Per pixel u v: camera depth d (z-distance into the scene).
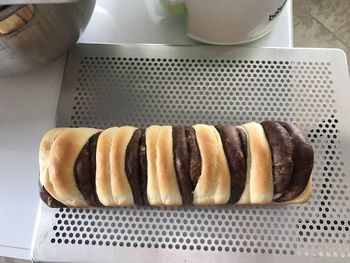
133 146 0.32
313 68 0.39
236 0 0.34
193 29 0.39
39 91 0.40
